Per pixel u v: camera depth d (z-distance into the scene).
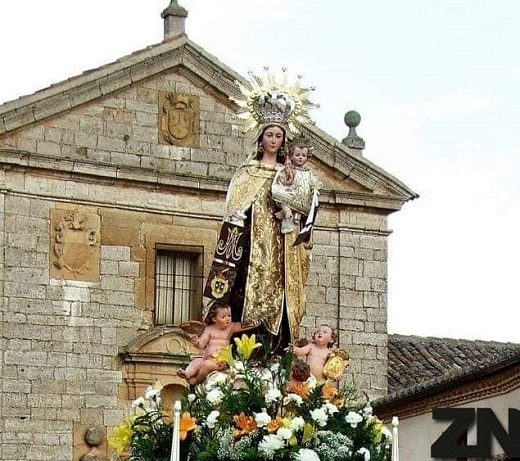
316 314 41.12
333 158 41.47
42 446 37.59
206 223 40.16
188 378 17.08
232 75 40.19
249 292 17.27
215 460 15.75
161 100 39.91
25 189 38.19
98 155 39.06
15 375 37.56
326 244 41.53
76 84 38.53
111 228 39.09
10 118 37.97
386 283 41.97
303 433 15.91
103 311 38.72
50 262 38.34
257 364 17.03
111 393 38.44
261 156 17.86
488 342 44.47
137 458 16.61
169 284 39.72
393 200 42.00
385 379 41.38
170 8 40.28
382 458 16.56
